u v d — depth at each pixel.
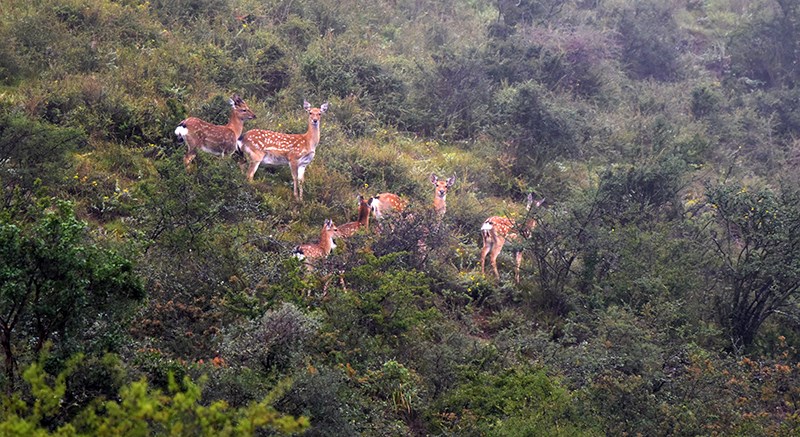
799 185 17.36
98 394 6.03
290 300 8.41
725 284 11.79
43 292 6.05
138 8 16.70
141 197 10.62
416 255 11.20
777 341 11.34
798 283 11.09
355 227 11.48
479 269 12.38
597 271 11.77
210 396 6.59
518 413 7.67
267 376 7.24
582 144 17.33
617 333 9.34
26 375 4.95
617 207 13.16
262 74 16.38
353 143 14.95
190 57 15.43
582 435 7.28
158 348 7.53
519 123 16.56
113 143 12.40
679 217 14.20
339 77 16.86
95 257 6.25
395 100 17.09
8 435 4.39
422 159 15.52
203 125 12.43
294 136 12.71
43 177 9.83
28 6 15.27
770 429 7.98
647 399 8.07
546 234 11.75
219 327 8.18
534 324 11.04
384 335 8.90
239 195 11.27
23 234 6.14
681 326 10.34
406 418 8.11
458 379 8.44
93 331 6.41
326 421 6.91
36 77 13.65
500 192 15.56
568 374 9.05
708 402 8.34
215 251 9.26
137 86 13.88
